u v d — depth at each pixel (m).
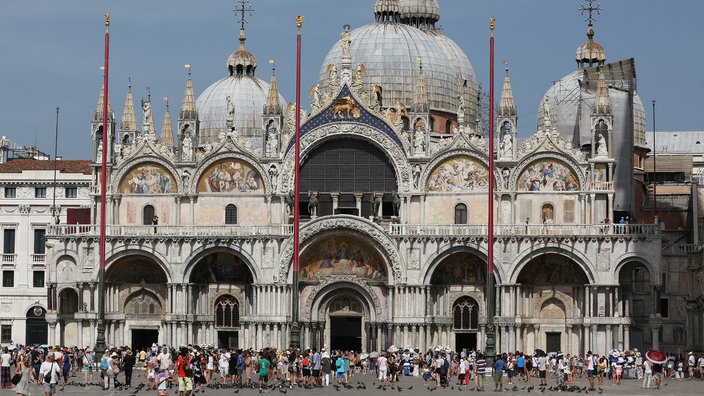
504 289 135.38
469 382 115.12
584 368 128.12
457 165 139.75
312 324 139.00
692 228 159.00
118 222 142.38
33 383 105.00
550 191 138.00
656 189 169.88
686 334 151.12
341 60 152.12
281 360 115.75
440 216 139.62
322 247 139.50
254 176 141.88
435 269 137.62
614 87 148.25
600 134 138.12
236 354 105.44
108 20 123.19
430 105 156.00
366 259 139.25
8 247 167.12
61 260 141.38
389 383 111.88
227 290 141.25
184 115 143.12
